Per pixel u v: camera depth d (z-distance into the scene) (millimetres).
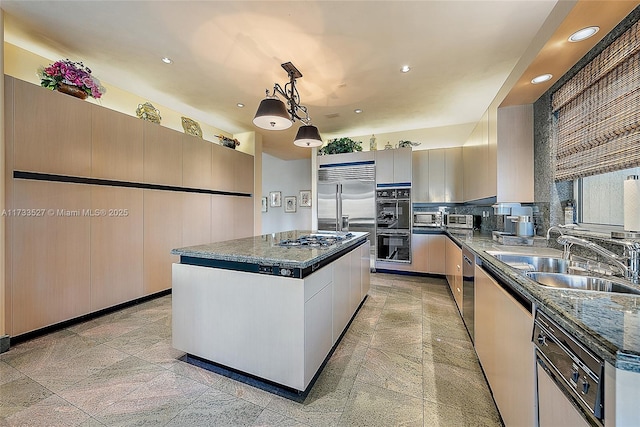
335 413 1514
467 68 2834
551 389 920
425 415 1506
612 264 1621
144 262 3342
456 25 2150
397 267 4742
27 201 2303
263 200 8484
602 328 736
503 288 1474
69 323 2627
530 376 1087
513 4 1914
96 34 2338
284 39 2357
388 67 2812
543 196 2514
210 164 4379
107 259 2939
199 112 4246
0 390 1681
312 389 1719
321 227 5211
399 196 4676
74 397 1621
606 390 662
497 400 1479
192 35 2324
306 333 1631
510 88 2420
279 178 8312
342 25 2162
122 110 3490
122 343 2285
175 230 3766
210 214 4367
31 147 2311
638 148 1494
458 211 4875
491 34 2260
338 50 2512
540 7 1937
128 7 2000
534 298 1041
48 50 2613
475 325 2113
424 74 2961
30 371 1879
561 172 2262
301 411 1527
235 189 4910
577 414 769
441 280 4367
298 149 6637
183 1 1925
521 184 2727
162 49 2543
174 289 2000
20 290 2268
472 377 1853
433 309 3105
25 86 2271
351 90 3371
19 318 2262
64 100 2547
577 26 1592
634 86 1510
